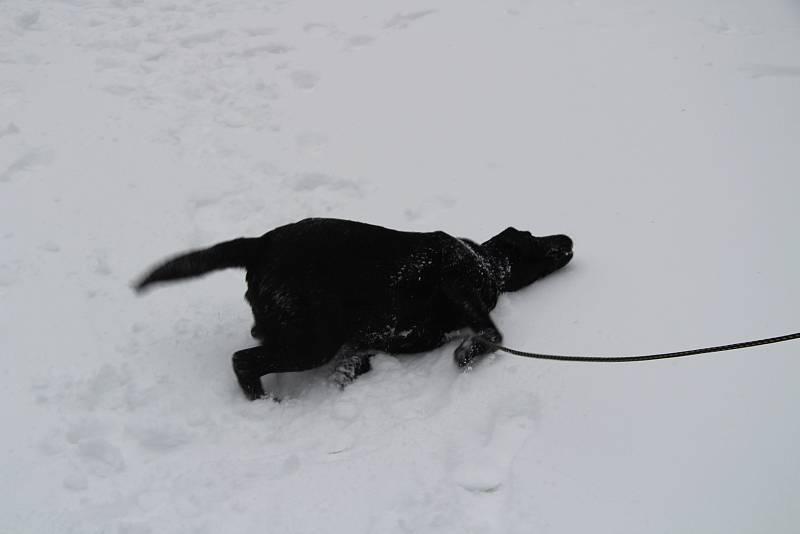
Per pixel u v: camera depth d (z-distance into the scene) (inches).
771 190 147.6
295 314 119.4
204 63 193.8
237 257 123.6
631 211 147.9
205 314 135.5
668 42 190.7
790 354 118.6
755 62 181.8
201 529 107.0
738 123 164.6
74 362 127.2
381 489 110.1
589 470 110.0
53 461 114.4
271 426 119.0
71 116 175.5
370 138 170.9
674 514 105.0
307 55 195.5
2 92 181.0
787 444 109.4
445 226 149.9
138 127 173.9
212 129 174.7
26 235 148.3
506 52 191.0
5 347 128.8
